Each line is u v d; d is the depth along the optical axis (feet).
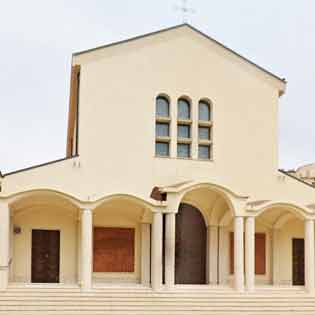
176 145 88.28
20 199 76.64
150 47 88.94
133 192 85.15
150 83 88.22
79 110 84.64
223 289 79.30
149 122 87.35
